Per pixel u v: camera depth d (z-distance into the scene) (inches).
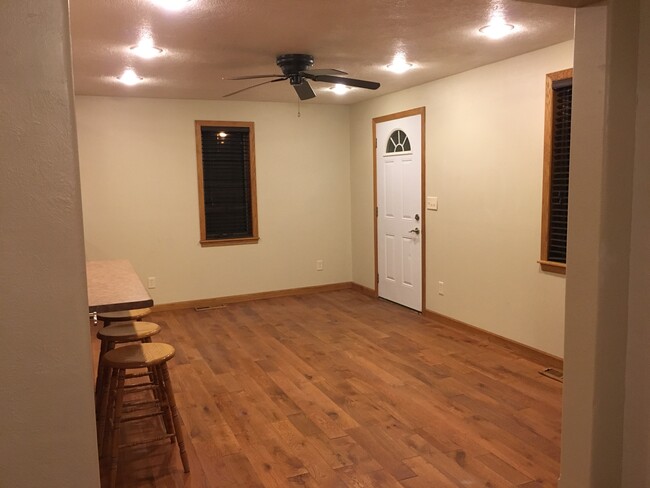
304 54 154.6
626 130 81.7
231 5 109.1
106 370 109.3
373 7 112.8
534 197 161.3
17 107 47.8
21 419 50.6
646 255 85.7
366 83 153.0
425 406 134.8
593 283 82.9
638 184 84.1
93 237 225.8
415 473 104.4
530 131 160.7
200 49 145.6
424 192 212.8
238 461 110.3
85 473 53.0
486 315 185.3
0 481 50.8
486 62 171.5
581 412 86.3
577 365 86.4
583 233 83.9
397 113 225.8
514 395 140.3
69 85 49.1
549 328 160.2
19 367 50.1
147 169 231.1
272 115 251.1
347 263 273.6
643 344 86.9
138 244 232.8
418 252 220.2
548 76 152.3
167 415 116.6
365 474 104.4
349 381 152.4
